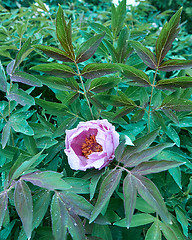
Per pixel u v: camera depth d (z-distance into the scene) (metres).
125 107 0.60
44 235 0.56
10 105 0.67
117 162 0.58
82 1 1.96
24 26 0.90
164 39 0.50
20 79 0.55
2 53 0.89
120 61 0.66
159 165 0.46
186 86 0.53
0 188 0.60
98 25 0.79
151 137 0.54
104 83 0.56
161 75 1.03
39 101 0.60
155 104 0.60
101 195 0.46
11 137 0.68
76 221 0.45
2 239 0.56
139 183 0.45
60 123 0.68
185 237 0.56
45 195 0.50
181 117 0.70
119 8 0.73
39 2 0.98
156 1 3.03
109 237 0.52
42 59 1.00
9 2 2.17
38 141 0.63
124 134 0.62
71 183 0.52
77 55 0.52
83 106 0.66
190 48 1.59
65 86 0.58
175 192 0.64
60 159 0.70
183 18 2.84
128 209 0.42
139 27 1.27
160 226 0.51
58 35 0.49
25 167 0.49
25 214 0.42
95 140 0.58
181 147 0.74
